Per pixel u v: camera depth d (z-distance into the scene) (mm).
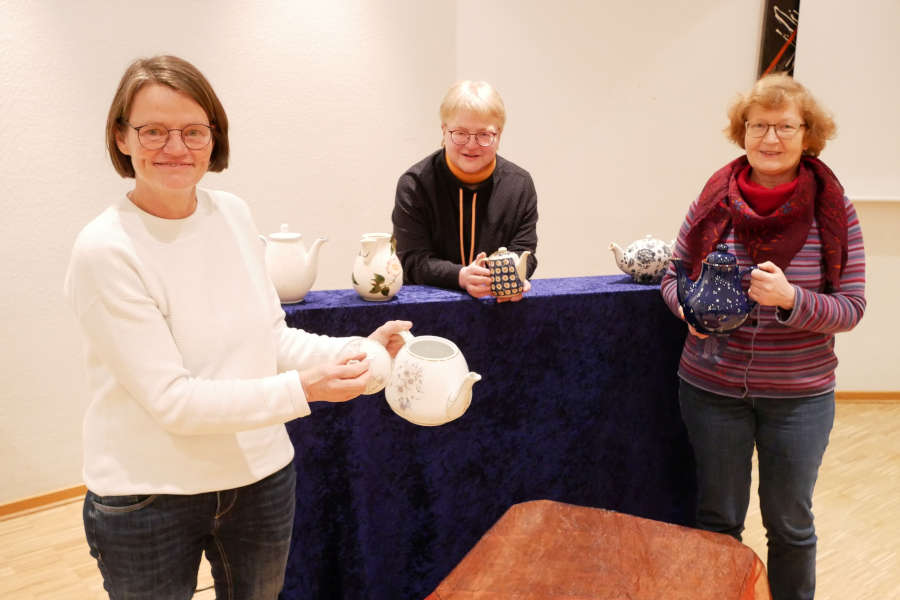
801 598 1769
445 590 1259
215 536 1256
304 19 2834
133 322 1044
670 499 2062
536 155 3320
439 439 1803
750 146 1573
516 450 1880
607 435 1946
